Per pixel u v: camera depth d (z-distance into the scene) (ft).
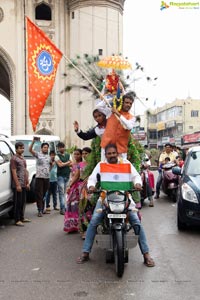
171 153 48.03
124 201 18.85
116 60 24.95
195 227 29.84
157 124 252.83
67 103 118.83
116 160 19.98
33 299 15.62
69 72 115.44
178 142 213.25
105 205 19.03
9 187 31.22
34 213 37.52
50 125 117.39
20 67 116.06
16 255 22.27
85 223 25.36
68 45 120.47
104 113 22.58
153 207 40.98
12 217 34.65
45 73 28.68
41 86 28.68
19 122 115.34
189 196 27.37
